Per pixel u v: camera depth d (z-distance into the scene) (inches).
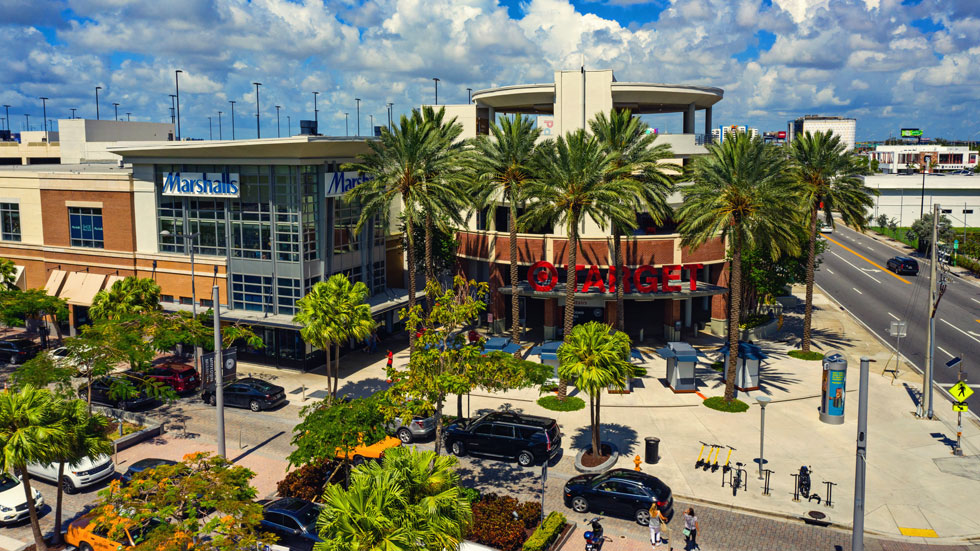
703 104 2554.1
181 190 1993.1
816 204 1989.4
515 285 2006.6
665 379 1828.2
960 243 3870.6
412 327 1226.0
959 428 1369.3
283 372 1923.0
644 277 2092.8
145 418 1509.6
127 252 2119.8
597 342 1274.6
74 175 2181.3
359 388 1776.6
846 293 2960.1
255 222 1935.3
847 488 1214.3
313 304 1483.8
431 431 1424.7
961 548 1037.2
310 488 1180.5
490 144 1980.8
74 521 1026.7
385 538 687.1
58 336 2107.5
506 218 2475.4
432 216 1871.3
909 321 2481.5
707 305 2448.3
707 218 1622.8
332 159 1959.9
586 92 2186.3
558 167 1705.2
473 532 1013.2
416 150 1782.7
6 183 2345.0
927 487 1223.5
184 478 852.6
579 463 1300.4
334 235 2016.5
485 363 1210.0
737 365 1733.5
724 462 1321.4
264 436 1464.1
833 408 1510.8
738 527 1092.5
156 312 1727.4
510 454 1327.5
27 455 916.6
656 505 1069.1
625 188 1763.0
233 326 1787.6
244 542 772.6
